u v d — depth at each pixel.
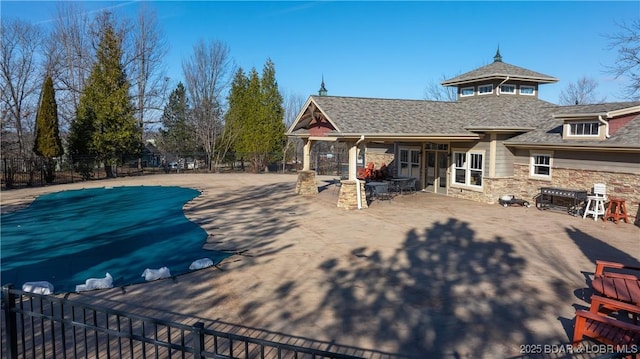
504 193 17.78
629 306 5.86
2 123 31.20
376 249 10.84
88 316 6.70
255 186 24.78
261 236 12.34
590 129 14.99
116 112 28.95
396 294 7.72
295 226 13.64
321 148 41.16
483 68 22.17
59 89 33.62
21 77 31.92
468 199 18.72
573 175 15.54
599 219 14.43
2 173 24.66
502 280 8.47
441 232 12.70
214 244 11.48
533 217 14.89
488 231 12.79
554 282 8.35
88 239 12.34
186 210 16.88
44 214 16.38
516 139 17.31
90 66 33.88
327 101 18.19
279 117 35.19
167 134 43.28
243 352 5.54
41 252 11.02
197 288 8.04
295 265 9.50
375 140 17.69
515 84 21.27
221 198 20.05
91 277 9.04
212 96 36.34
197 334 3.45
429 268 9.28
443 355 5.54
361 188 16.88
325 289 7.98
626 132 13.99
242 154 35.38
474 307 7.12
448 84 22.88
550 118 18.14
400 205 17.45
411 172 22.41
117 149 29.45
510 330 6.25
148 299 7.48
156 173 33.50
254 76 33.91
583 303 7.27
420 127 17.12
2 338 5.64
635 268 7.59
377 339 5.98
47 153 26.14
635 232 12.61
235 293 7.77
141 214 16.27
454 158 19.61
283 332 6.19
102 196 21.38
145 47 34.97
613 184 14.23
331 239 11.91
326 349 5.68
